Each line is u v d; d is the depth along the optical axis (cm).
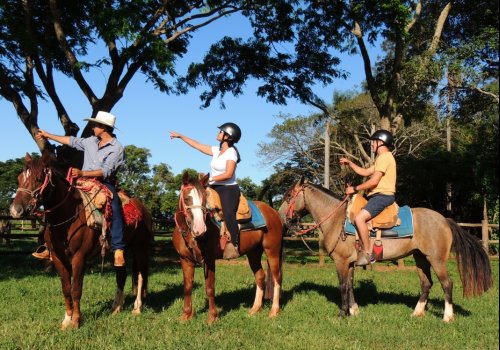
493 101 1545
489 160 1684
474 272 714
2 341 556
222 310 759
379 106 1819
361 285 1080
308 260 1723
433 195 2270
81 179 659
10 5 1249
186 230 657
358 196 744
